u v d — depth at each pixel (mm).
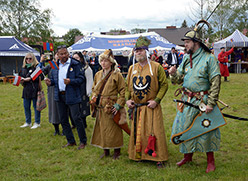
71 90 4039
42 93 5473
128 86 3609
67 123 4293
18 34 29078
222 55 11688
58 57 4320
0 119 6426
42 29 29281
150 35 17078
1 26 28453
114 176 3115
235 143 4117
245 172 3035
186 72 3170
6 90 11805
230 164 3305
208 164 3180
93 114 3838
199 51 3082
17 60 16625
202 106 3018
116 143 3688
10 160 3797
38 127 5590
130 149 3533
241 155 3648
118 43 16406
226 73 11797
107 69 3727
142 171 3211
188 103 3092
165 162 3506
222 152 3836
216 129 3062
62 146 4340
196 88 3061
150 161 3562
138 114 3434
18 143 4586
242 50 17969
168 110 6551
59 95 4133
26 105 5598
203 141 3031
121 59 16594
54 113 4820
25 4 28719
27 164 3639
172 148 4039
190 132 3074
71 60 4121
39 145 4465
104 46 16062
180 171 3170
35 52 16656
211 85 3002
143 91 3361
